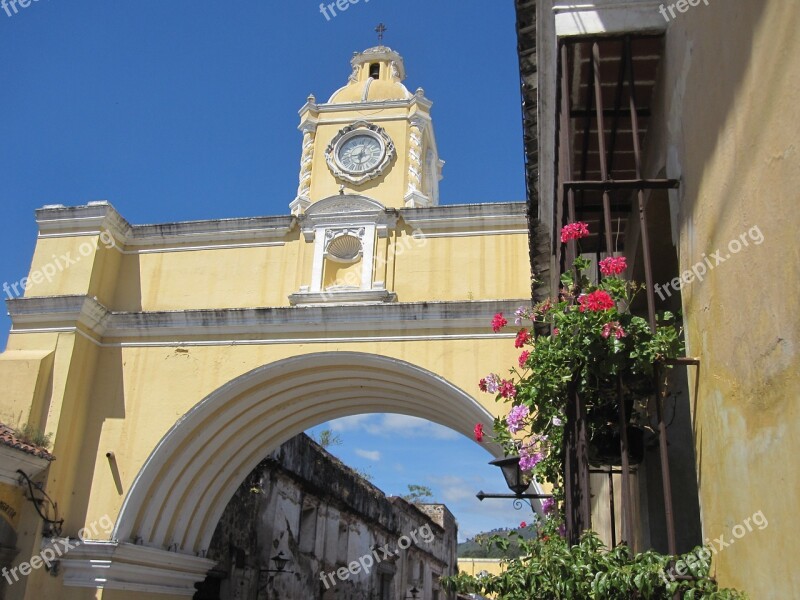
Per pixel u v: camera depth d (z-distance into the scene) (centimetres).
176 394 1252
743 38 323
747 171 318
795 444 270
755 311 308
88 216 1336
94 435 1252
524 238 1248
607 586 344
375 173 1452
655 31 484
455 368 1168
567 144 515
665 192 532
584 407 470
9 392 1202
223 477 1412
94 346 1298
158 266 1360
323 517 1952
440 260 1263
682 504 589
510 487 849
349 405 1447
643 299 643
